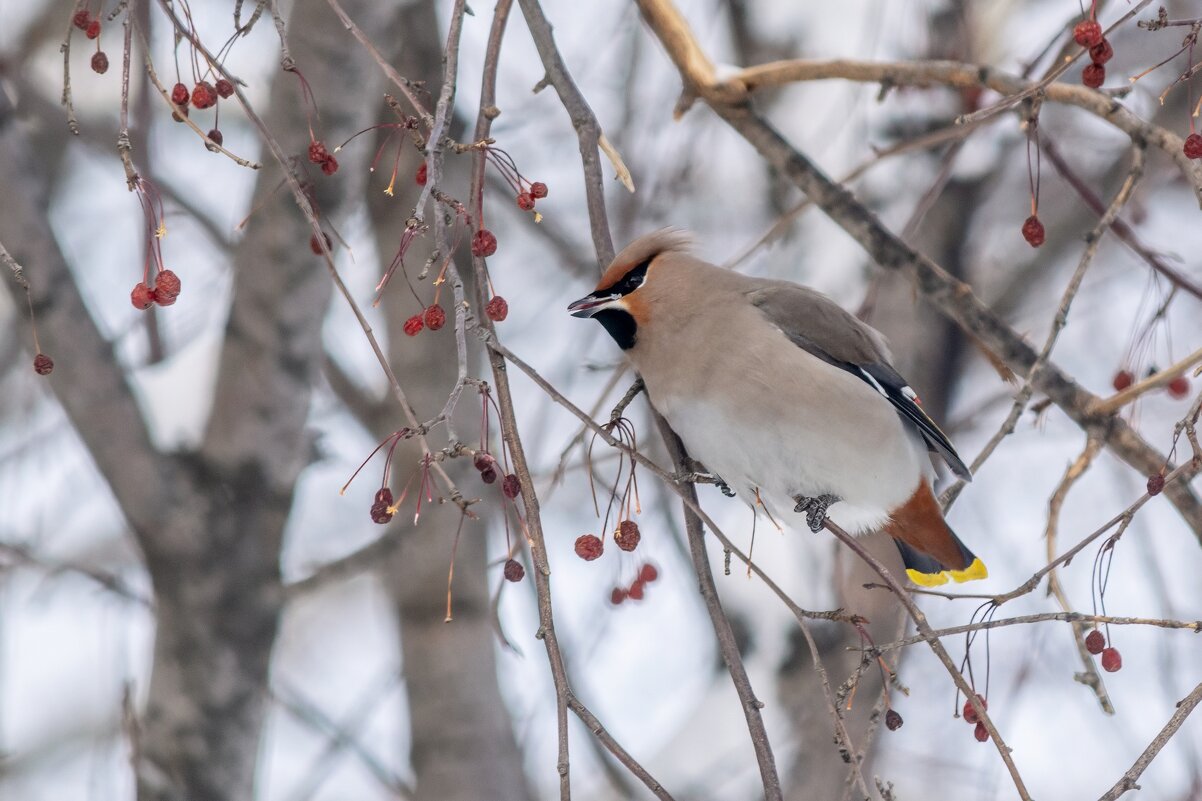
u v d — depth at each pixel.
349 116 9.52
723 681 12.38
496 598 6.52
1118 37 14.21
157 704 10.47
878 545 11.94
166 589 10.41
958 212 13.41
